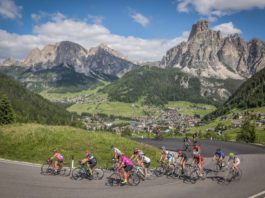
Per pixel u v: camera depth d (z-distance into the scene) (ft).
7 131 137.59
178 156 95.81
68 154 116.78
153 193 67.87
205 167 111.45
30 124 160.76
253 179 89.51
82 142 129.70
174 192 69.97
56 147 121.29
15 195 57.88
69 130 146.10
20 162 101.14
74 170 88.07
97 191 66.85
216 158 98.48
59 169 84.69
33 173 82.28
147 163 88.12
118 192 67.00
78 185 71.72
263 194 69.87
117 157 78.95
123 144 137.59
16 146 120.88
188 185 79.30
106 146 130.41
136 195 65.00
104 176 85.46
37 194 60.03
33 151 116.98
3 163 95.81
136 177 77.82
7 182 68.23
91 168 80.59
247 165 119.24
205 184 81.25
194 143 194.49
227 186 79.05
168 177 90.12
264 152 178.19
